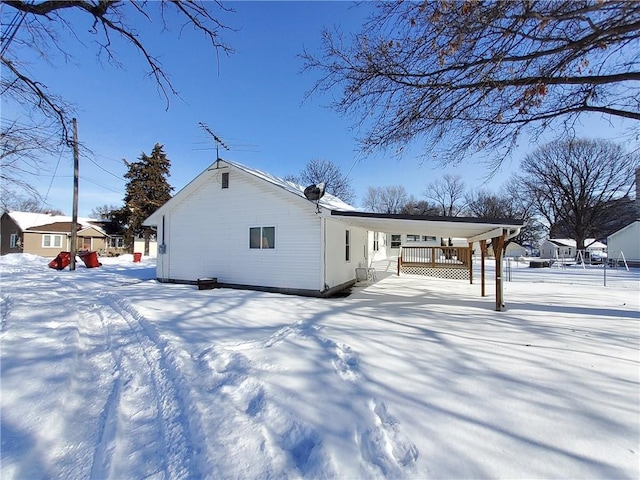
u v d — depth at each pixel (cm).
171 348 435
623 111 593
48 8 477
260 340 483
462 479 199
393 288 1176
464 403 296
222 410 279
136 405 306
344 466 210
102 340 502
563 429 255
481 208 4722
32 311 647
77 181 1650
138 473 212
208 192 1143
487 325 589
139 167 3195
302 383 334
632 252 3036
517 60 497
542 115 649
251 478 201
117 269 1717
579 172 3550
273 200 1020
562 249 4578
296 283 978
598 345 468
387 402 296
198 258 1155
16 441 238
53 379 339
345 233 1184
